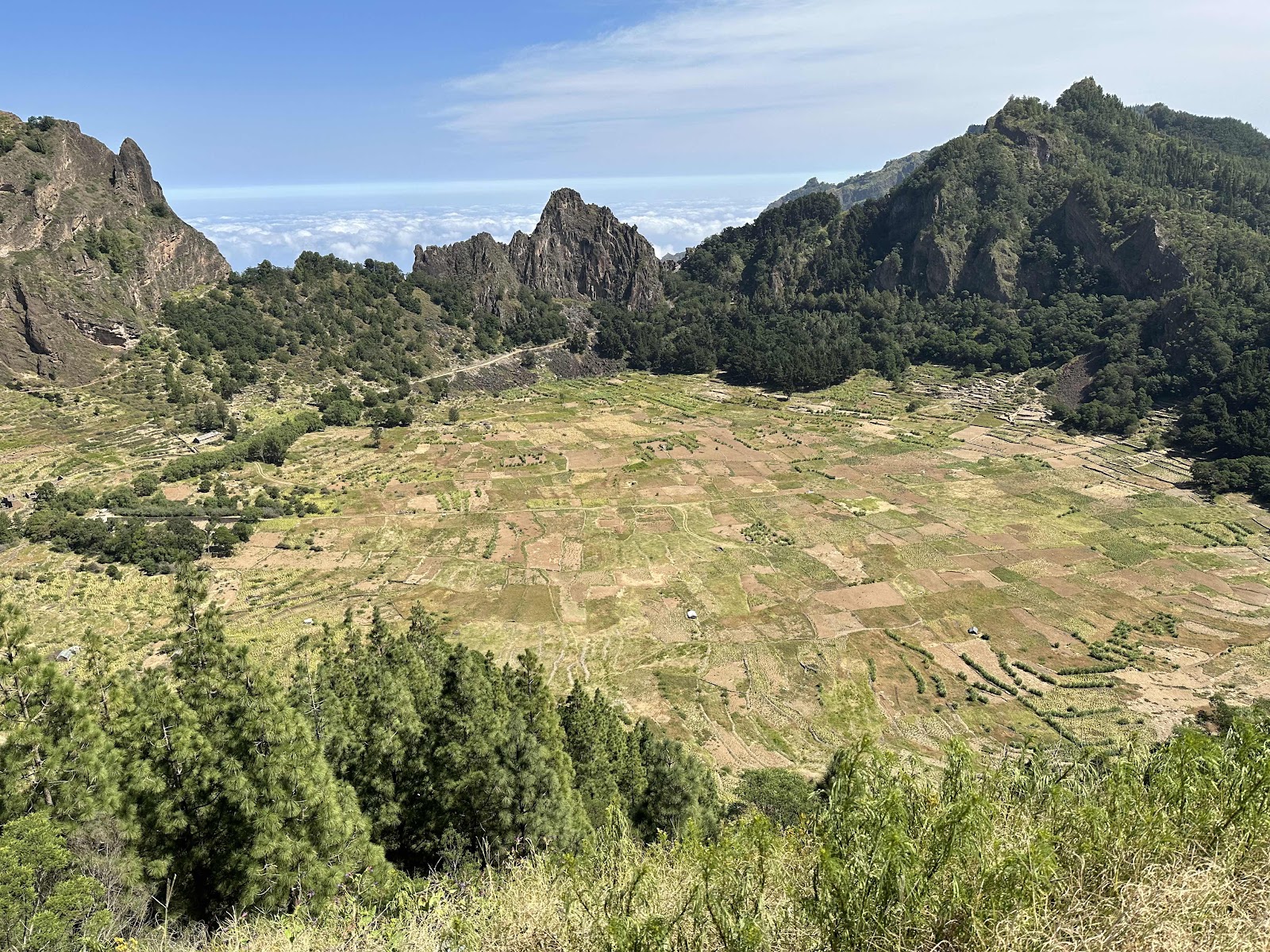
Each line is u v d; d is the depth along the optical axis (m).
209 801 27.11
